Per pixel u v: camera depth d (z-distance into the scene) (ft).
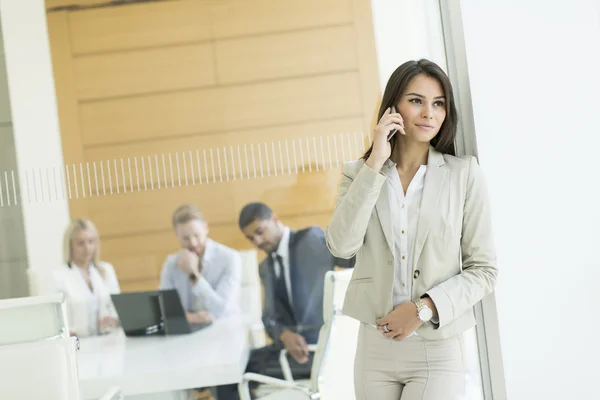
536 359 8.92
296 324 9.71
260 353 9.73
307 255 9.74
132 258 9.66
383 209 7.76
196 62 9.71
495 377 9.14
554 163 8.93
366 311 7.73
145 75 9.70
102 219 9.64
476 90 8.88
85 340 9.56
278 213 9.71
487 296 9.03
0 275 9.54
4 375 7.47
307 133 9.71
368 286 7.77
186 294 9.68
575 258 8.93
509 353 8.90
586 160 8.93
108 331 9.61
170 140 9.70
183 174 9.70
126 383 9.61
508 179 8.90
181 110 9.71
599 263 8.94
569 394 8.93
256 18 9.76
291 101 9.71
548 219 8.92
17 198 9.59
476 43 8.89
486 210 7.84
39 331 7.83
